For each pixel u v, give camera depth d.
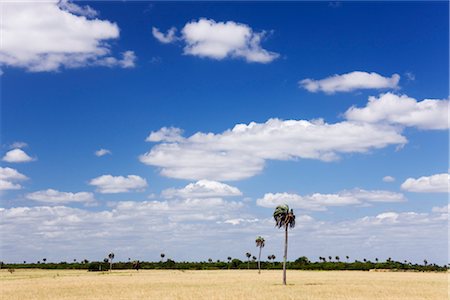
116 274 152.62
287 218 85.00
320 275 137.12
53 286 83.25
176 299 56.09
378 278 116.12
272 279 109.25
